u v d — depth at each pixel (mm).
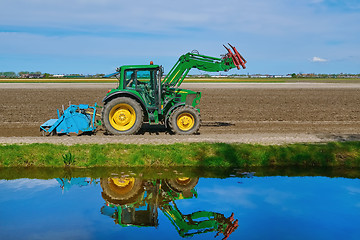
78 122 10266
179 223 4672
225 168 7688
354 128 12328
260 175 7160
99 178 6891
